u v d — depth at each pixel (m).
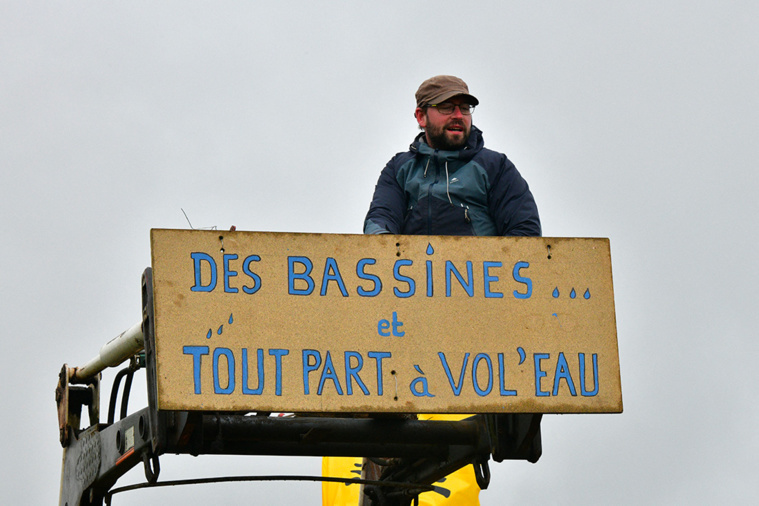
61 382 9.30
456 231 8.62
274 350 7.25
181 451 7.50
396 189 8.87
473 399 7.38
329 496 9.89
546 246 7.61
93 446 8.63
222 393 7.14
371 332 7.36
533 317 7.52
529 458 7.93
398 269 7.46
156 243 7.23
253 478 7.82
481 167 8.67
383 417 7.92
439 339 7.42
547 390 7.45
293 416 8.13
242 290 7.27
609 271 7.61
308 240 7.39
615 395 7.50
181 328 7.17
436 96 8.76
